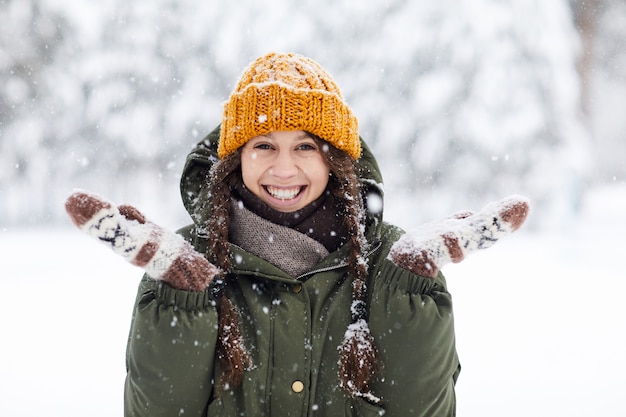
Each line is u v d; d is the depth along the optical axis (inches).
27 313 230.7
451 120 555.5
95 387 158.7
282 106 71.2
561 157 548.4
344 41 577.3
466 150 554.6
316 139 72.4
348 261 72.1
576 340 201.6
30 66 592.1
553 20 569.0
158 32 592.1
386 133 560.4
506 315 233.5
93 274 307.4
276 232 72.2
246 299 71.4
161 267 64.4
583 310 241.9
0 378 163.8
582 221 633.0
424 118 555.5
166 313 65.7
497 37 559.5
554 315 233.9
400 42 565.0
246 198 74.5
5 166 578.9
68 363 175.8
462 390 159.3
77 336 202.1
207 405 70.1
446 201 553.6
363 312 71.4
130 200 578.6
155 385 67.1
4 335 202.8
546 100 557.3
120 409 146.3
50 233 509.0
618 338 203.6
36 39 594.6
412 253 67.3
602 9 980.6
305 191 73.0
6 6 591.8
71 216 61.2
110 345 192.7
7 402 148.6
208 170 80.2
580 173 549.0
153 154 581.9
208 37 594.2
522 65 558.3
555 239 474.9
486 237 65.9
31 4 594.2
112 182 582.6
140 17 593.3
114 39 592.7
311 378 69.1
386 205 557.0
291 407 68.6
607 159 1060.5
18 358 179.6
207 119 585.3
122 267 327.9
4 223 563.2
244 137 72.6
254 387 68.6
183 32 593.3
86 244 420.8
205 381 68.4
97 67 589.0
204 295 67.0
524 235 508.7
